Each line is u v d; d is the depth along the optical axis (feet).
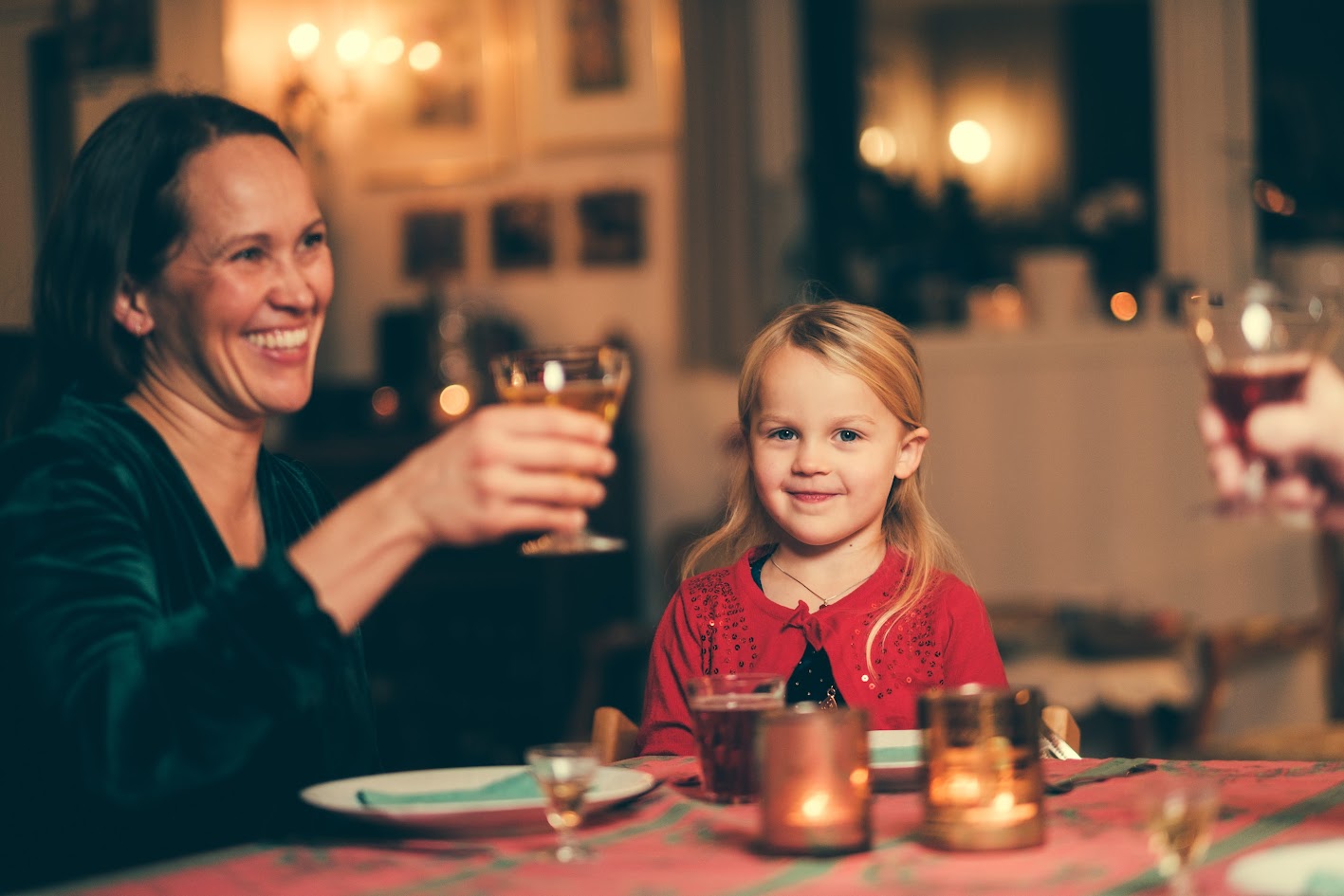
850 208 15.10
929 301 14.84
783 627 5.60
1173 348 14.02
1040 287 14.47
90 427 4.07
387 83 16.21
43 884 3.89
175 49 14.85
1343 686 10.82
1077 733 4.90
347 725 4.50
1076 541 14.15
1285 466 3.51
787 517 5.80
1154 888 2.63
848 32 15.46
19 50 14.79
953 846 2.99
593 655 12.52
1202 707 10.76
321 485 5.26
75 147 14.78
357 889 2.78
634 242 15.71
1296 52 14.71
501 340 15.07
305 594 3.07
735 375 15.15
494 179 16.11
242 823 4.08
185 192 4.19
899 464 6.05
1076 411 14.21
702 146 14.79
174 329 4.29
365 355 16.34
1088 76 15.10
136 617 3.44
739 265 14.70
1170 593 13.87
